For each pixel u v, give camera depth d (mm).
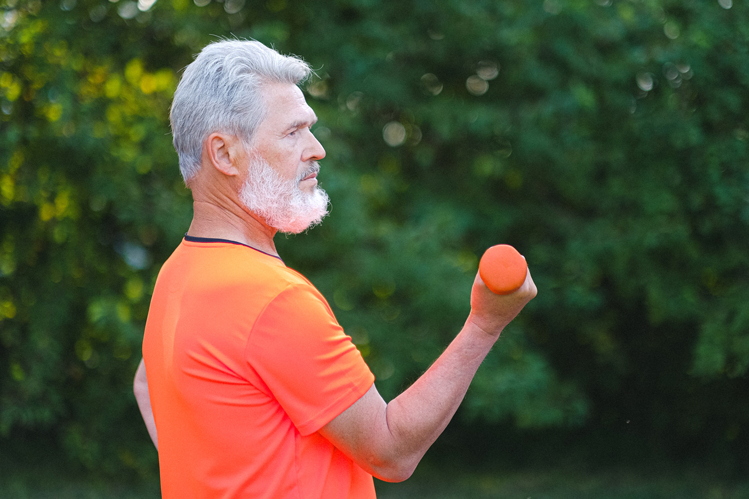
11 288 11570
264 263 2258
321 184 10844
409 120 13797
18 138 9984
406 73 12984
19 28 10352
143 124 10867
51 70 10234
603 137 12930
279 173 2350
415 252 11625
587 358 15047
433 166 14070
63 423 12820
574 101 12133
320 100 12617
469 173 13750
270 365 2117
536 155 13000
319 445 2215
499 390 11414
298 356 2115
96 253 11945
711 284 13250
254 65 2348
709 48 11477
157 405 2373
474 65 13445
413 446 2127
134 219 10617
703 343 11906
